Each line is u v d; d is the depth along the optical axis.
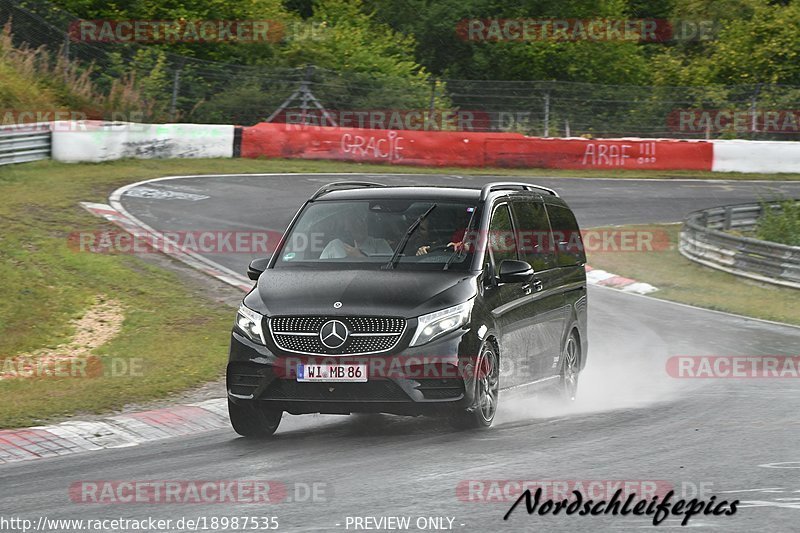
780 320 54.50
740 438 23.55
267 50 134.00
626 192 101.88
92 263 57.50
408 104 125.56
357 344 24.34
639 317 53.56
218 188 85.62
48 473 22.38
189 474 21.20
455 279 25.94
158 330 46.84
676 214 93.00
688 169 116.69
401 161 107.44
